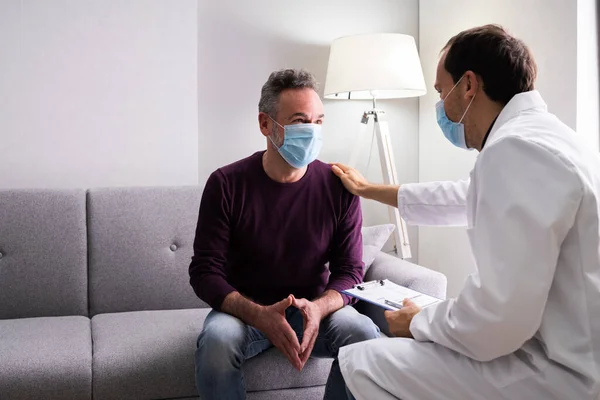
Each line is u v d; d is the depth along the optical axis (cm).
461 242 278
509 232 115
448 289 290
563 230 114
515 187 116
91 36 262
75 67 261
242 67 289
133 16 266
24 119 257
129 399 186
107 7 263
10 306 229
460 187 179
